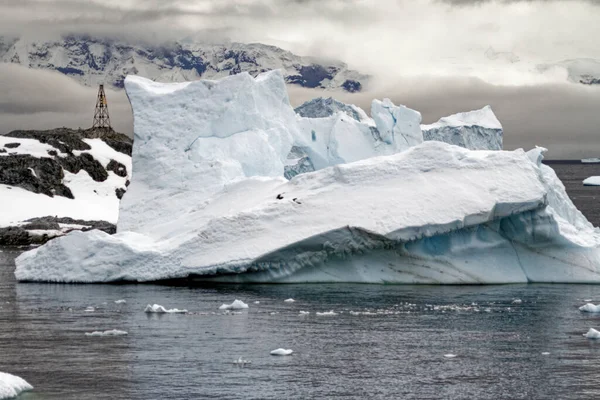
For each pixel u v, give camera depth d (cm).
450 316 6284
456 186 7619
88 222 16525
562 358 5138
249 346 5409
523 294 7162
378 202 7569
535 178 7681
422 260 7650
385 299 6919
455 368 4934
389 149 12594
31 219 16438
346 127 12588
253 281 7681
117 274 7831
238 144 9825
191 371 4872
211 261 7569
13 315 6397
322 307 6606
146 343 5491
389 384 4650
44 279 8006
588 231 8694
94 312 6500
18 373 4841
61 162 19875
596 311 6444
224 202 8350
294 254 7556
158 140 9606
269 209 7706
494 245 7750
